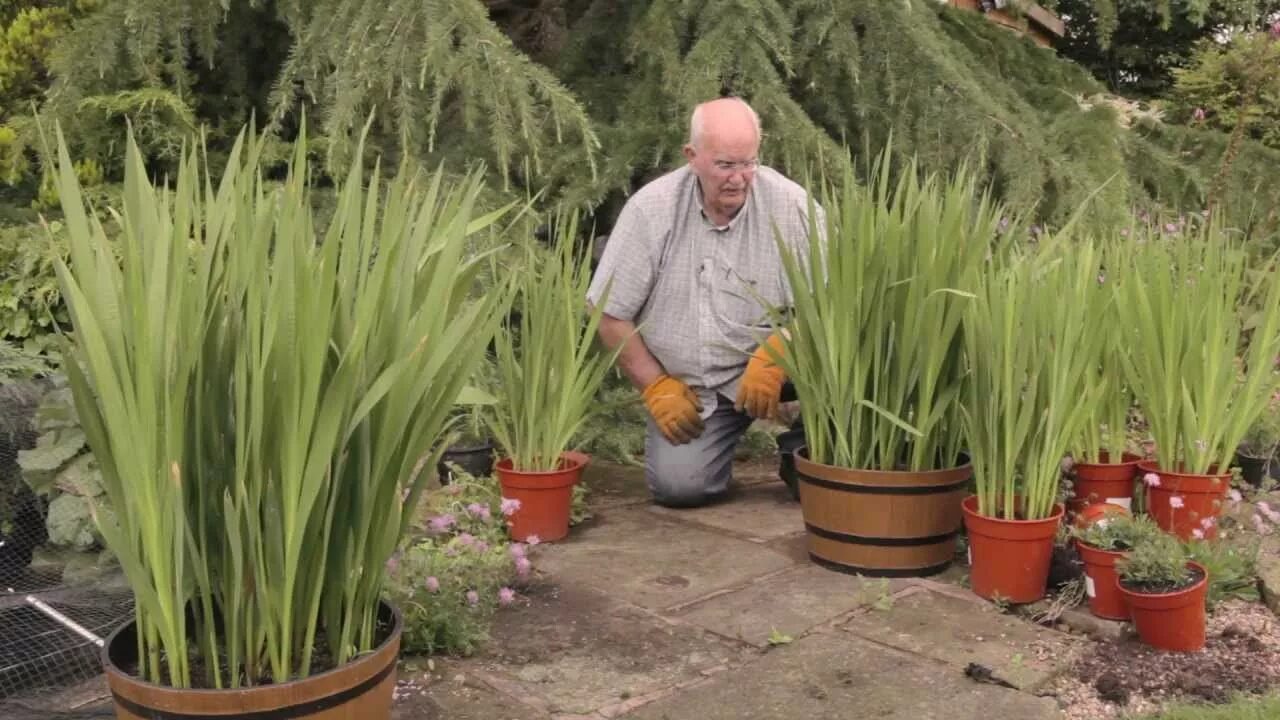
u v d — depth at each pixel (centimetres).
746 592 258
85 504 264
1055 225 419
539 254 368
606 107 446
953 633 230
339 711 146
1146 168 495
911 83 421
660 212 324
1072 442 297
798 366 276
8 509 279
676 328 330
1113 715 193
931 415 259
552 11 521
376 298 138
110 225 373
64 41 403
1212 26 936
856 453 270
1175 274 310
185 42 420
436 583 222
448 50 358
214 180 428
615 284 327
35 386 300
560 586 262
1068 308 239
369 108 385
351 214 151
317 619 163
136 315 130
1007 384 238
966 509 253
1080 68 567
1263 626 231
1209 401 274
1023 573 242
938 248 248
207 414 145
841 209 291
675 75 400
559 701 199
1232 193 505
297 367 135
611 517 333
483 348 159
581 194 398
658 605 249
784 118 393
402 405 147
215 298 143
